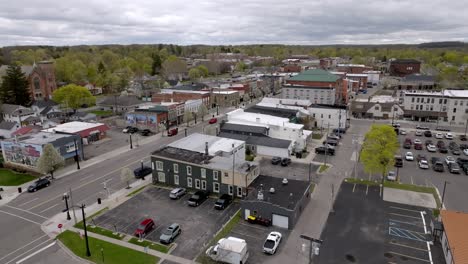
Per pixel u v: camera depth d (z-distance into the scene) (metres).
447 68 194.88
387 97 126.44
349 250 38.41
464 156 71.94
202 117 109.50
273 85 172.38
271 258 37.09
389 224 43.88
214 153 60.72
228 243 36.81
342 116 95.44
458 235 36.12
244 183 51.22
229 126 82.56
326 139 83.31
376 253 37.81
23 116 102.06
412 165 66.62
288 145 71.31
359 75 174.25
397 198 51.41
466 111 100.81
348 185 56.47
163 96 129.38
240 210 48.59
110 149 78.81
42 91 136.38
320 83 127.56
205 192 52.91
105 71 185.25
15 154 67.31
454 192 53.50
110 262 36.53
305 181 53.50
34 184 56.22
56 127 85.12
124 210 48.75
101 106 128.88
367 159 53.78
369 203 49.78
